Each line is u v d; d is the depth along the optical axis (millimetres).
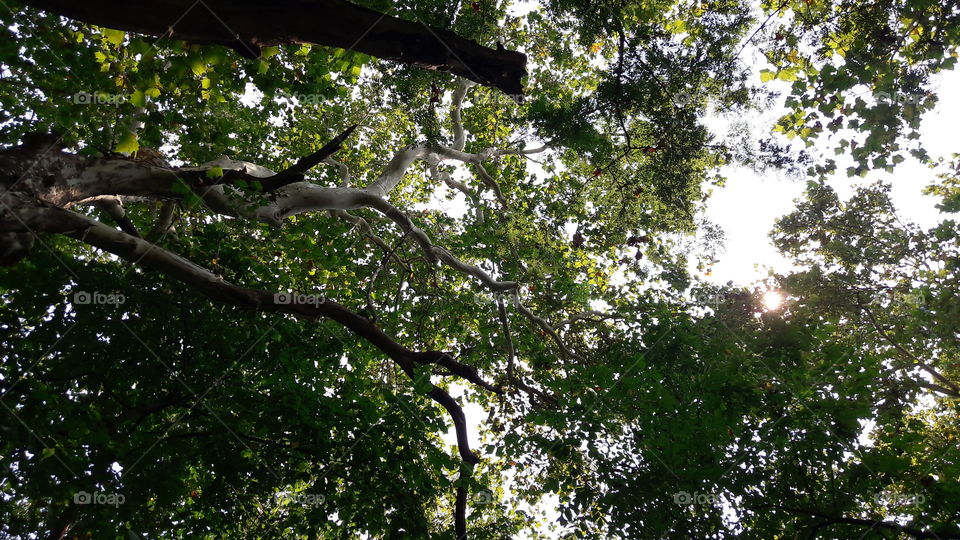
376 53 3559
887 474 5262
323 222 10117
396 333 11727
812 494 5523
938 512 5016
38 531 5168
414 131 12609
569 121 7316
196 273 5535
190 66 4480
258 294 5824
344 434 6637
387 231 12797
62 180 4770
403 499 6332
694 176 8648
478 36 6992
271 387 6969
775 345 6160
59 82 6301
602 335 11391
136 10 3070
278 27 3328
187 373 6406
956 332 9797
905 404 8102
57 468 4758
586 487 6328
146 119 6145
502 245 11836
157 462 5543
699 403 6016
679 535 5562
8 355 5406
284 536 6777
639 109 7590
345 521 6535
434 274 11461
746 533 5586
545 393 9633
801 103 7508
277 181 5699
